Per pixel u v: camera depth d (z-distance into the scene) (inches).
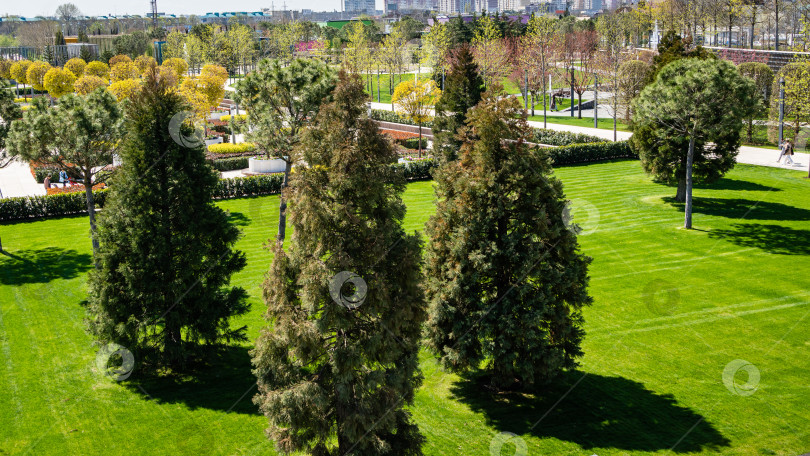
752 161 1678.2
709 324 808.3
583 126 2401.6
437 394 676.1
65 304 895.7
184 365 721.0
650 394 660.7
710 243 1099.9
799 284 920.3
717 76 1110.4
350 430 472.1
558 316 634.8
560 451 569.9
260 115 1026.7
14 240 1184.8
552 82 3462.1
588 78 2970.0
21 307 886.4
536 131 2092.8
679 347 754.8
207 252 692.1
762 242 1096.8
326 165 468.1
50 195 1347.2
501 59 3053.6
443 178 658.2
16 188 1611.7
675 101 1139.3
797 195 1368.1
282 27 4771.2
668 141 1269.7
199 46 4212.6
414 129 2330.2
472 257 620.7
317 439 534.6
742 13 2952.8
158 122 665.6
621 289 916.6
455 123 1466.5
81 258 1086.4
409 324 499.2
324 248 466.9
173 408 641.0
